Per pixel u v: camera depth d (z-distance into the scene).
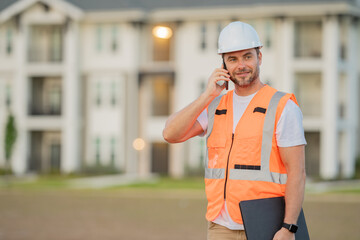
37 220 15.05
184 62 36.88
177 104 36.81
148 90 37.56
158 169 37.50
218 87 3.91
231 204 3.75
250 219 3.61
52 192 25.14
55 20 37.38
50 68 37.66
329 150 34.56
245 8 35.19
